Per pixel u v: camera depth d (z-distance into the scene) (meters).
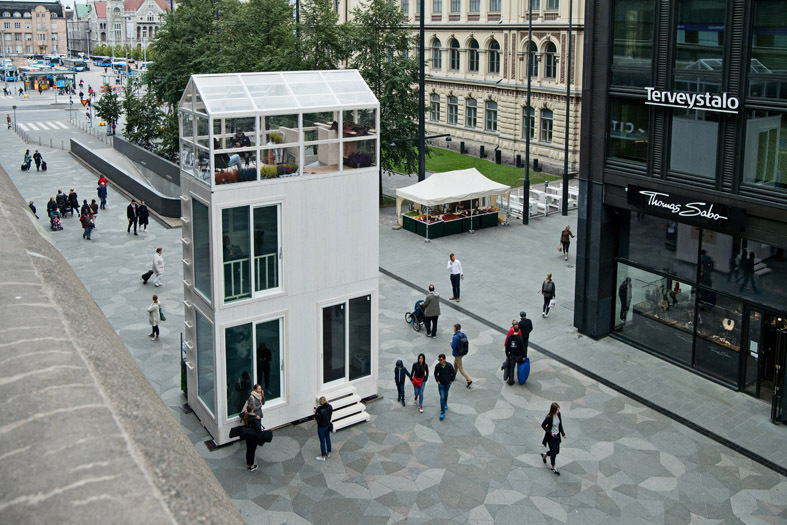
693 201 20.55
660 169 21.45
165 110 83.62
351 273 19.62
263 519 15.53
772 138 18.66
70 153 60.09
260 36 44.94
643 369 22.44
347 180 18.95
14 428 1.96
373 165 19.39
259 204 17.69
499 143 54.88
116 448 2.00
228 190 17.20
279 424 19.22
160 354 23.36
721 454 18.09
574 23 46.81
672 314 22.69
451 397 20.98
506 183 47.75
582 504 16.19
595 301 24.17
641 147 21.98
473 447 18.45
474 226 37.41
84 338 2.60
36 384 2.15
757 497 16.44
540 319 26.31
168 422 2.45
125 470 1.93
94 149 60.66
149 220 39.56
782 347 18.92
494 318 26.44
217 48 51.50
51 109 93.12
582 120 23.41
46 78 118.38
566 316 26.58
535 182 47.97
